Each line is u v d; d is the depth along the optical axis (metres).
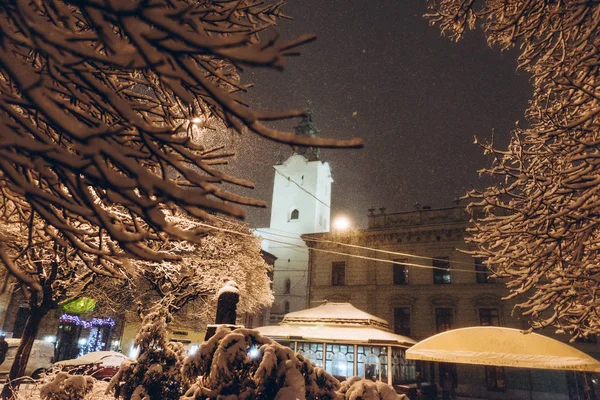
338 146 1.59
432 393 17.06
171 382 5.77
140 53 1.50
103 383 8.20
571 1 5.12
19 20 1.59
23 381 7.93
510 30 6.30
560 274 4.99
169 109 3.28
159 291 16.16
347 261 27.78
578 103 5.27
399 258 26.47
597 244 5.20
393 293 25.62
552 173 5.23
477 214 24.80
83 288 9.15
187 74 1.69
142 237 1.76
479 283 23.73
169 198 1.59
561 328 5.88
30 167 1.72
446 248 25.44
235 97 2.71
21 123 1.67
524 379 20.77
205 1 2.75
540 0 5.48
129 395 5.78
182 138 1.94
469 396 21.20
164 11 1.53
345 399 4.47
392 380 13.91
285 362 3.97
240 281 17.19
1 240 1.79
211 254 16.67
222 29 2.50
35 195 1.71
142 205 1.63
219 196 1.87
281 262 40.97
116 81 3.00
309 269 28.75
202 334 23.00
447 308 24.11
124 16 1.51
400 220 27.47
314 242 29.31
